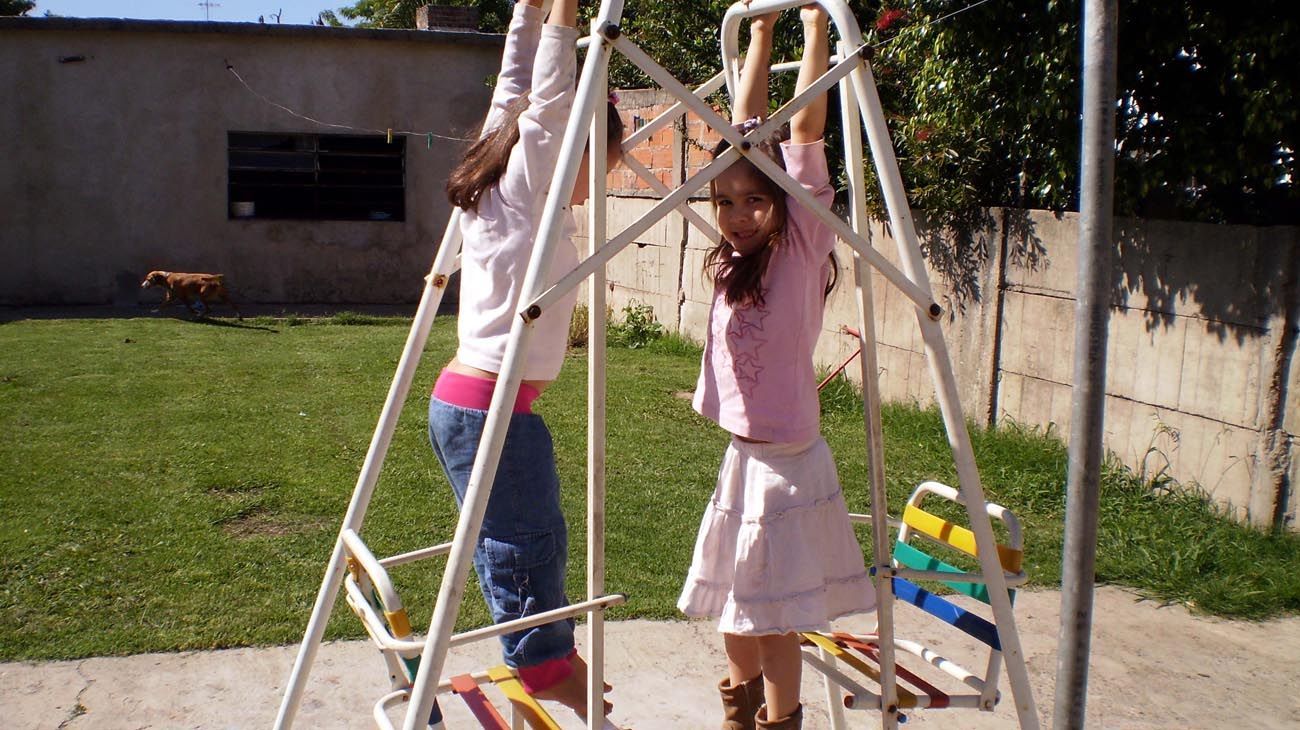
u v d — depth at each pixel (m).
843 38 2.27
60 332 11.44
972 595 2.68
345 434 6.92
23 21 13.87
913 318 7.87
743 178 2.37
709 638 4.20
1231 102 5.46
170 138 14.66
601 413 2.18
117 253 14.74
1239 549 5.14
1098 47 1.87
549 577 2.37
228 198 14.98
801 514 2.45
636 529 5.29
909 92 7.54
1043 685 3.96
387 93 15.23
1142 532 5.39
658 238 11.23
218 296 13.12
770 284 2.42
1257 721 3.75
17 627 4.03
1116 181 5.91
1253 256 5.39
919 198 7.58
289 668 3.83
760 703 2.73
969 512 2.30
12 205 14.35
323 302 15.44
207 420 7.24
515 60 2.46
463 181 2.39
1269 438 5.33
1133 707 3.83
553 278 2.31
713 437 7.16
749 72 2.58
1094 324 1.94
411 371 2.69
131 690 3.64
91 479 5.80
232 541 4.95
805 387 2.47
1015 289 6.97
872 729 3.59
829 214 2.19
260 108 14.88
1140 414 6.12
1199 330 5.72
